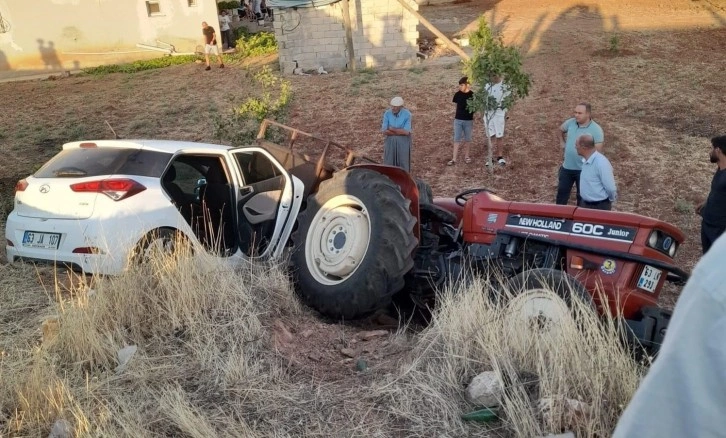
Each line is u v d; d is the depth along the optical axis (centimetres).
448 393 367
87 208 570
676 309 121
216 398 367
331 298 536
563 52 1994
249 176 697
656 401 117
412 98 1659
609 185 730
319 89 1780
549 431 323
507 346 388
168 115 1694
